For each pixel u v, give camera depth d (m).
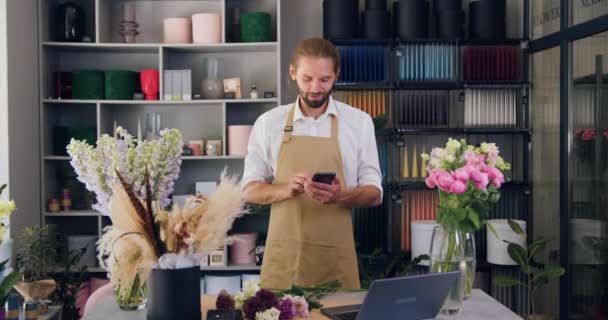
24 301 3.59
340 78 4.63
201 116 5.03
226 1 4.97
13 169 4.30
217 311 1.88
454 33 4.62
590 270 3.92
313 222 2.80
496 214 4.73
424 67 4.64
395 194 4.60
